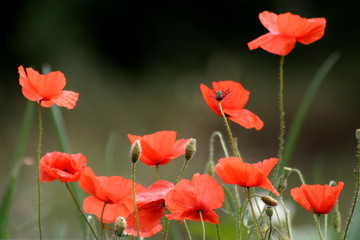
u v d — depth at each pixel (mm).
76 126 13719
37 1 18344
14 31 17781
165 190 2262
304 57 20609
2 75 16922
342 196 10383
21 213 9695
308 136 18141
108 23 19297
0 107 14984
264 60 20484
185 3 20641
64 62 17625
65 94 2400
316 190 2238
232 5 20984
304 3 21453
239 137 15188
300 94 19391
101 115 14891
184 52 20281
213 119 13266
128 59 19516
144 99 16609
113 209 2451
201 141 12977
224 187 2561
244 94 2566
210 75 16125
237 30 21078
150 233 2408
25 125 4168
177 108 14766
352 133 18609
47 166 2227
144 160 2402
